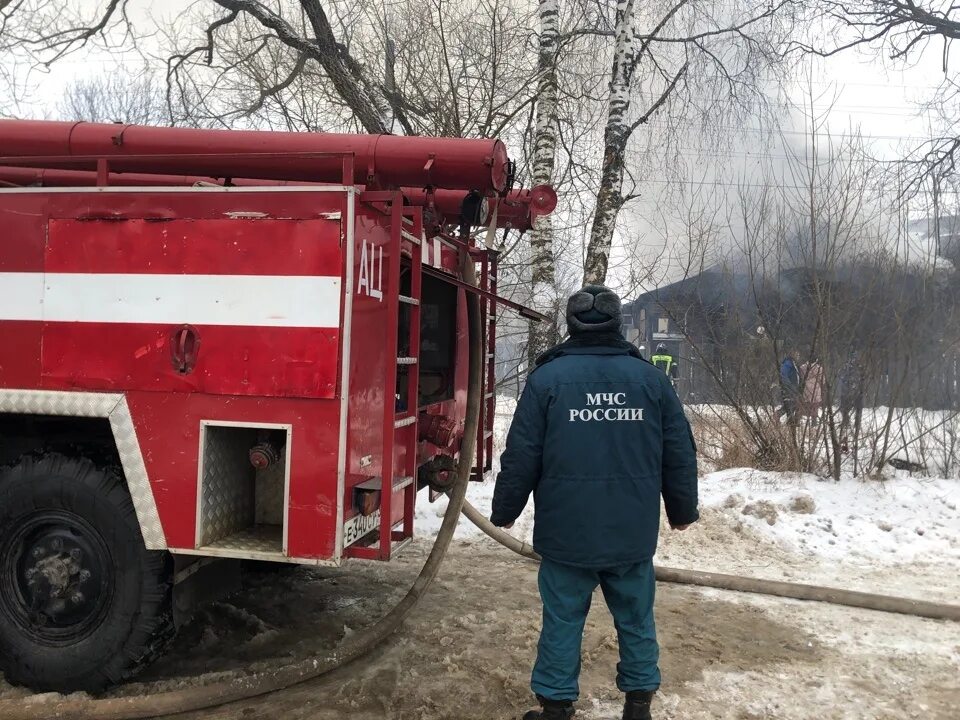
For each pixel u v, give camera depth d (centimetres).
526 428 303
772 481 762
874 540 641
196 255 314
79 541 339
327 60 955
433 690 356
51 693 342
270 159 361
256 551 310
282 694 349
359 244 313
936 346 798
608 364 308
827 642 429
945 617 470
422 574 424
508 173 380
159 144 367
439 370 486
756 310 862
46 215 326
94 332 321
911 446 809
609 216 866
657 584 529
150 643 331
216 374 311
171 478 314
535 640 419
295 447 305
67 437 365
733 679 377
